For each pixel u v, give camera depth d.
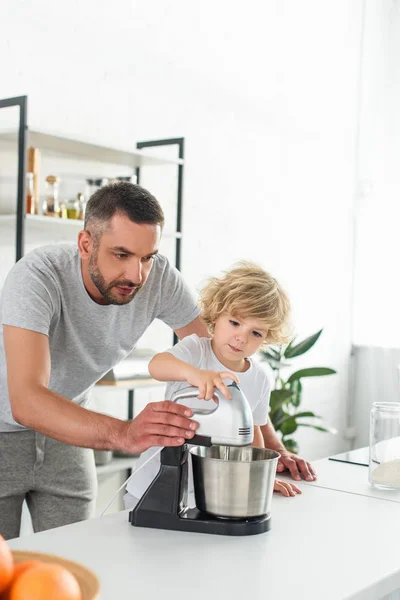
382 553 1.08
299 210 4.33
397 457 1.47
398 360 4.60
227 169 3.81
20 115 2.38
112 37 3.14
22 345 1.46
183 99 3.53
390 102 4.60
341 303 4.69
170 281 1.87
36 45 2.82
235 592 0.92
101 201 1.49
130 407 3.25
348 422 4.79
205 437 1.16
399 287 4.59
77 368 1.77
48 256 1.63
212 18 3.67
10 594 0.70
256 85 3.97
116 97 3.18
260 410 1.70
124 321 1.77
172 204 3.50
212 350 1.68
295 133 4.27
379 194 4.65
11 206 2.66
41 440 1.81
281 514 1.28
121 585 0.93
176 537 1.13
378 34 4.65
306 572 0.99
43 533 1.14
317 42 4.39
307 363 4.41
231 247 3.86
